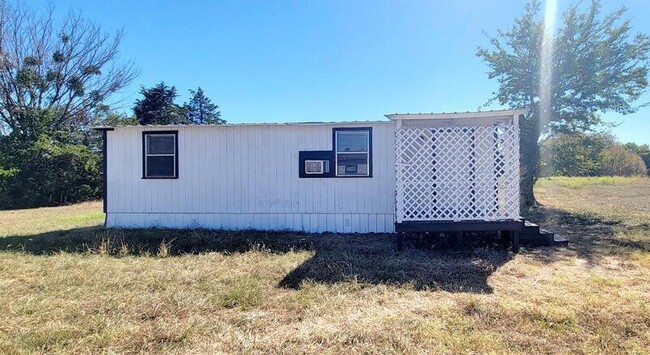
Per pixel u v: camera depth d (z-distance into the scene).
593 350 2.74
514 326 3.16
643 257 5.56
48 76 20.11
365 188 7.85
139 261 5.43
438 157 6.34
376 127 7.81
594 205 12.73
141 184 8.33
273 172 8.06
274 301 3.79
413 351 2.72
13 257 5.61
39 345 2.80
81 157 16.75
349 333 3.01
